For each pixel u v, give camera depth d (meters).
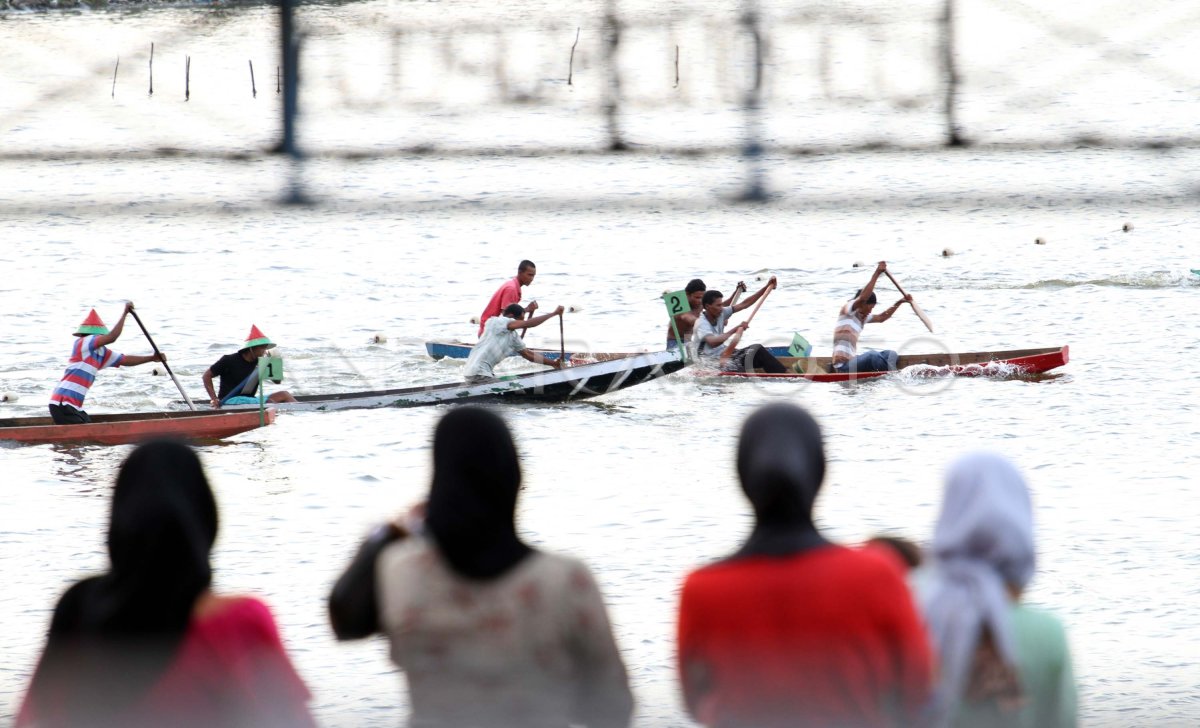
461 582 13.14
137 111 13.18
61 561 40.22
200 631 13.04
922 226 115.12
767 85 11.09
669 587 36.78
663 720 26.52
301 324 86.69
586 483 49.19
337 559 40.09
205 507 13.41
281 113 11.45
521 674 13.12
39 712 13.26
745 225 115.12
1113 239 109.88
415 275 100.19
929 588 13.84
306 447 55.88
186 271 100.56
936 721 13.17
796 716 12.62
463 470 13.26
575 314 89.94
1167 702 27.94
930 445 54.56
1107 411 59.94
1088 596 35.41
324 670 30.27
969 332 81.31
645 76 11.17
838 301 91.88
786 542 12.93
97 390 68.62
